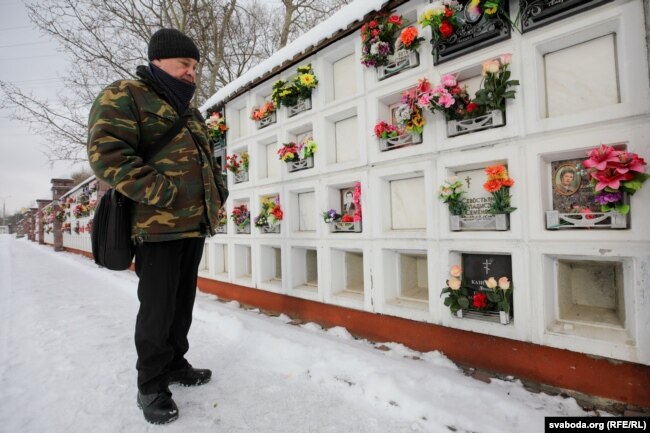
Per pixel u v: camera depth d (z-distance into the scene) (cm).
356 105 211
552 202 143
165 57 140
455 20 158
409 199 196
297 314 255
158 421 129
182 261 156
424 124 175
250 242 300
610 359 125
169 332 152
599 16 124
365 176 205
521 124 143
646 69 115
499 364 153
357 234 210
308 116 245
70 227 1109
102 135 116
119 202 132
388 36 190
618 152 115
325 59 236
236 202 328
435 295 173
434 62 171
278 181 270
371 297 203
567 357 134
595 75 133
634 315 119
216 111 366
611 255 122
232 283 325
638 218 117
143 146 134
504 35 146
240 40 837
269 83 285
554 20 133
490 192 161
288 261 261
